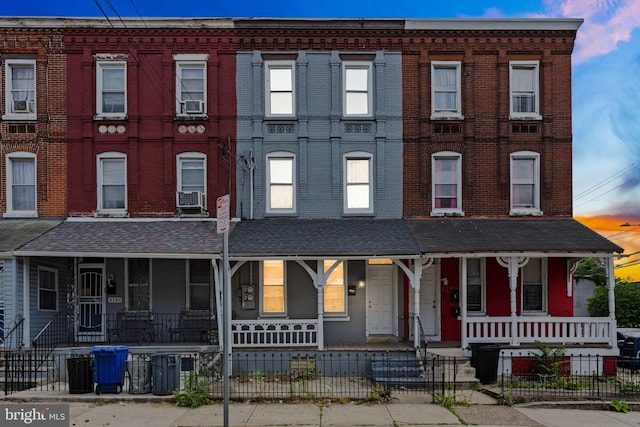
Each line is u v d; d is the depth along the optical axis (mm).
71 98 17109
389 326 16625
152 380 11398
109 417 9711
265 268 16562
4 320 14328
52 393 11477
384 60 17344
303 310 16422
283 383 12906
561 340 14930
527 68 17609
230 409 10320
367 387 12453
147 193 17031
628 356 16844
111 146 17078
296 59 17328
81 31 17109
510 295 16438
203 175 17219
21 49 17031
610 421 9633
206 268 16719
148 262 16672
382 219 17047
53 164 17016
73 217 16906
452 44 17359
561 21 17297
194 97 17391
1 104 17031
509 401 10875
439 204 17328
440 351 14586
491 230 16109
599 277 34625
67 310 16359
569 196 17266
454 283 16672
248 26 17188
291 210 17125
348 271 16516
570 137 17375
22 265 14602
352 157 17250
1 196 16922
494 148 17281
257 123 17172
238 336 14750
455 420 9562
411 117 17297
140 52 17141
